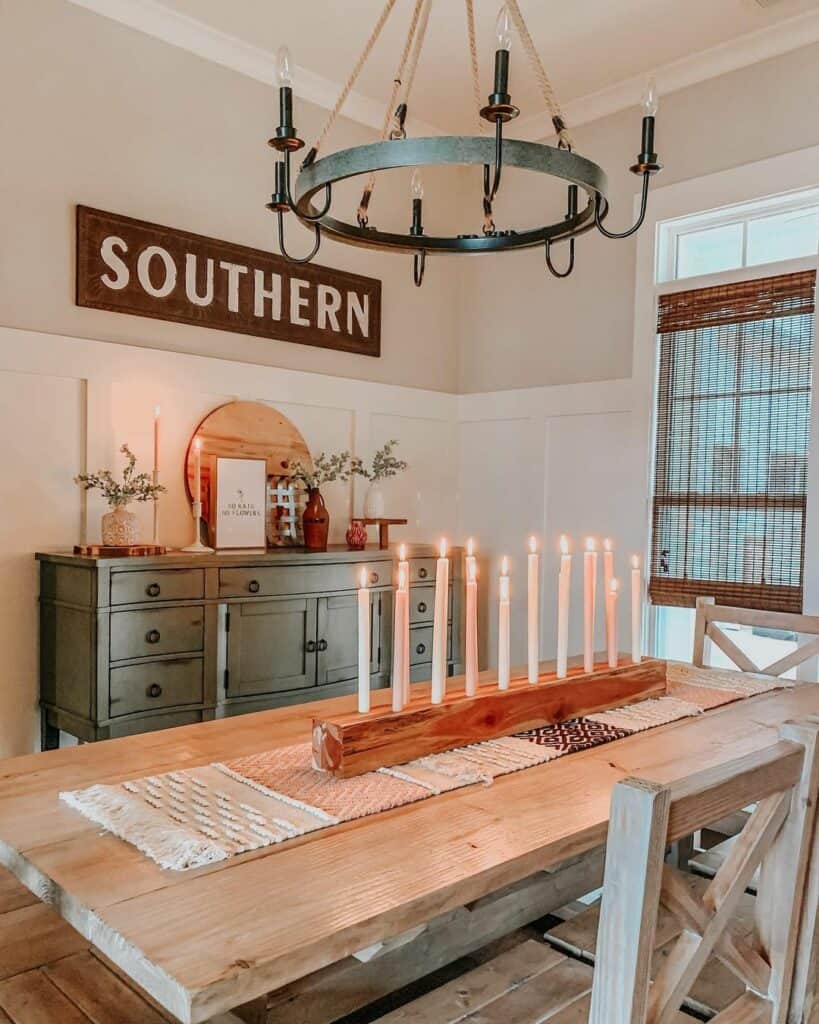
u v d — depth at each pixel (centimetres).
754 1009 107
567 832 115
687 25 298
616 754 151
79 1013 117
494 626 401
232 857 105
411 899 95
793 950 107
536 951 137
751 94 312
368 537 376
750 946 111
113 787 130
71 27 282
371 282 379
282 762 143
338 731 134
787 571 303
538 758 146
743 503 315
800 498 298
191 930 87
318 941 86
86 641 255
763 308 310
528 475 389
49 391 279
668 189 337
